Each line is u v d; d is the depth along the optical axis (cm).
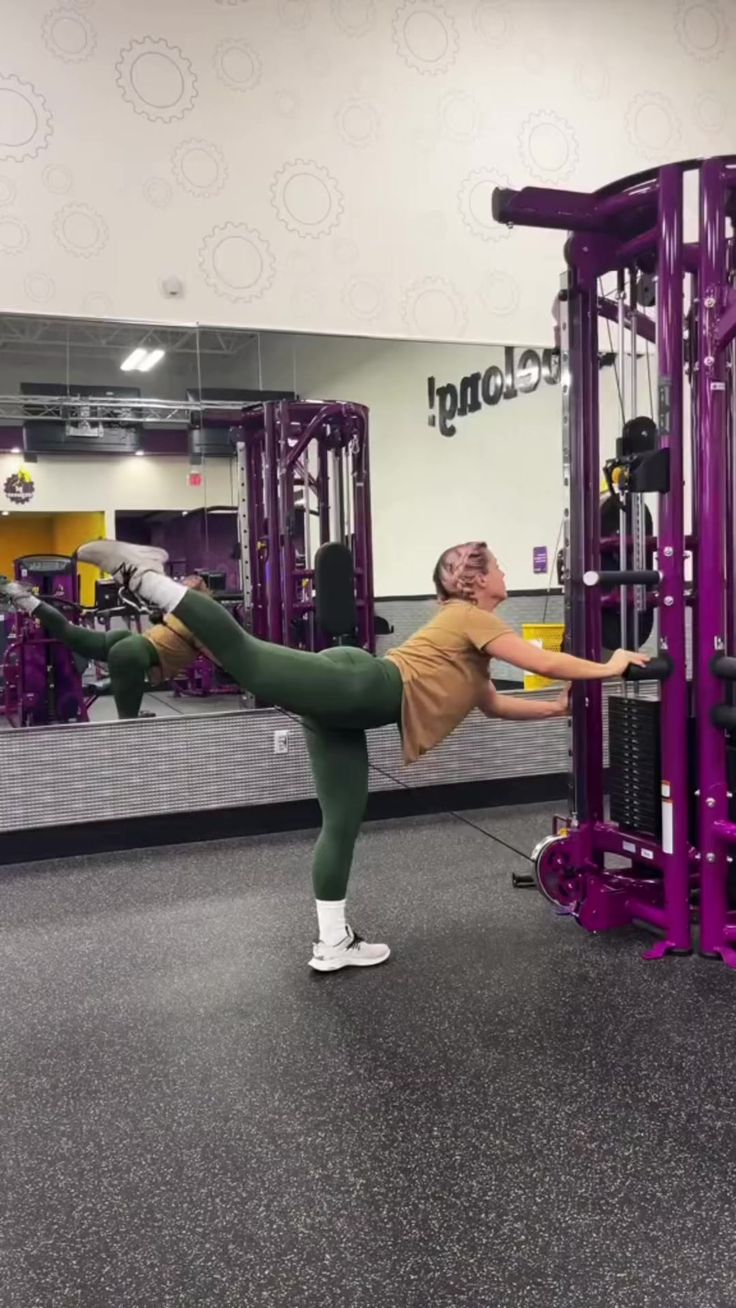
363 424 442
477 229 459
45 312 390
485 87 456
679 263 271
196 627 250
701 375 273
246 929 312
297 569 431
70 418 390
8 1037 239
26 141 384
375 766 449
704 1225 161
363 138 436
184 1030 241
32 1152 189
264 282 423
